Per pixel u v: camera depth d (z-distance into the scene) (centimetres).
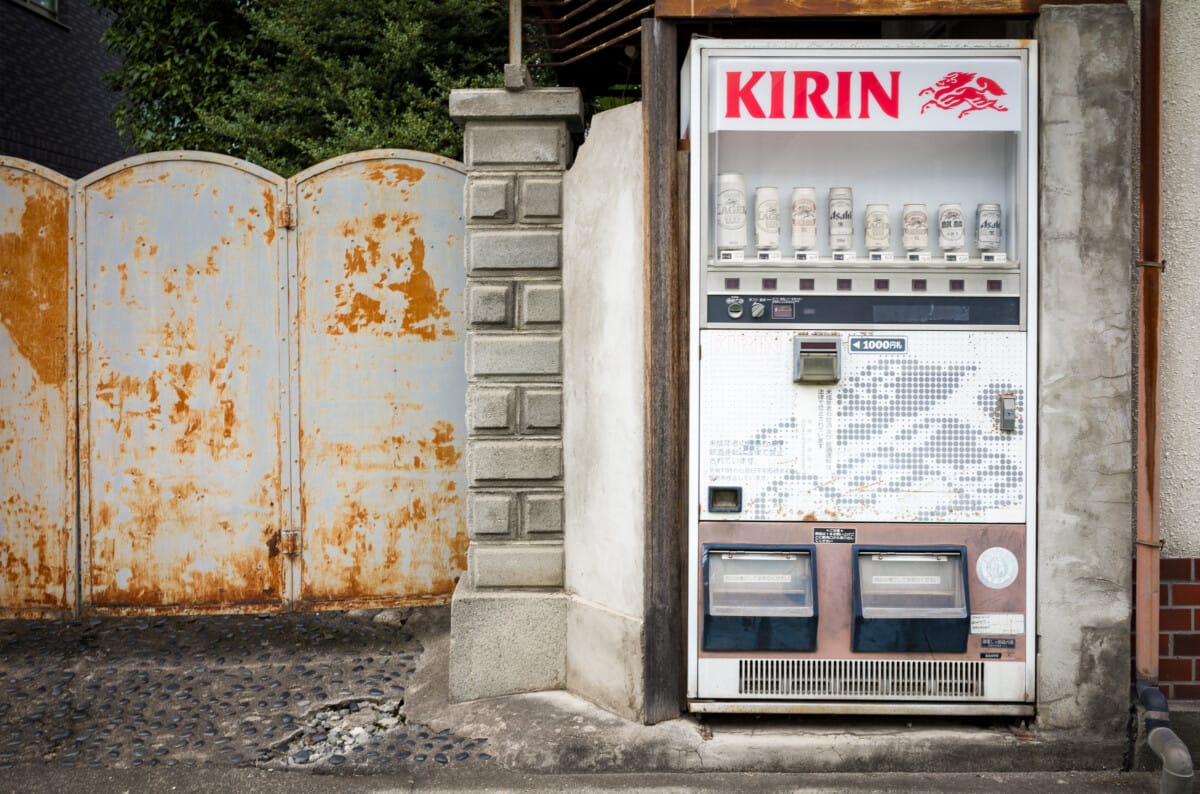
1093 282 354
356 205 483
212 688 427
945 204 361
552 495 411
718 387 359
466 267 409
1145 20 356
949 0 357
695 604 364
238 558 490
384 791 345
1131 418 362
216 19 941
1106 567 357
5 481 488
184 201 481
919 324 356
